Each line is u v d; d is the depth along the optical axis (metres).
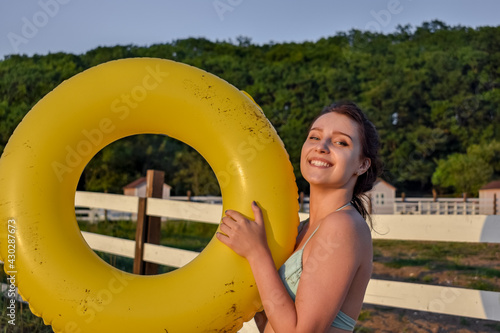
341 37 56.91
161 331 2.06
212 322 2.09
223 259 2.10
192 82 2.33
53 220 2.19
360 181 2.14
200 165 36.03
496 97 41.91
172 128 2.38
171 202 4.74
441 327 4.83
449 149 41.56
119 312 2.06
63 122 2.27
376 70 48.41
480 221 3.14
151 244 4.91
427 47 49.38
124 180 35.88
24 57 39.72
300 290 1.83
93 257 2.23
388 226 3.47
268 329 2.09
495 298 3.11
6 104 33.81
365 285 1.94
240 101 2.31
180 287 2.11
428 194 39.62
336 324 1.91
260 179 2.16
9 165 2.21
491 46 47.19
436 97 43.38
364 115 2.09
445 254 9.76
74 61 42.09
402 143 41.44
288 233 2.13
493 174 37.94
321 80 48.69
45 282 2.09
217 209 4.36
